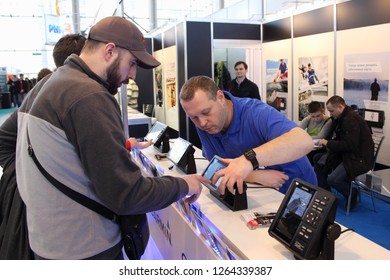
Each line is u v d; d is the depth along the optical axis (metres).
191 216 1.22
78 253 1.00
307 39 4.95
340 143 3.26
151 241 1.95
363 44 3.99
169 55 6.71
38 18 15.29
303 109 5.16
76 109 0.91
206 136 1.59
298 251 0.84
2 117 11.91
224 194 1.21
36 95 1.08
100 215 1.02
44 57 16.55
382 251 0.92
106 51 1.02
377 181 2.63
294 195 0.93
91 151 0.90
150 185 0.99
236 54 8.62
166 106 7.11
